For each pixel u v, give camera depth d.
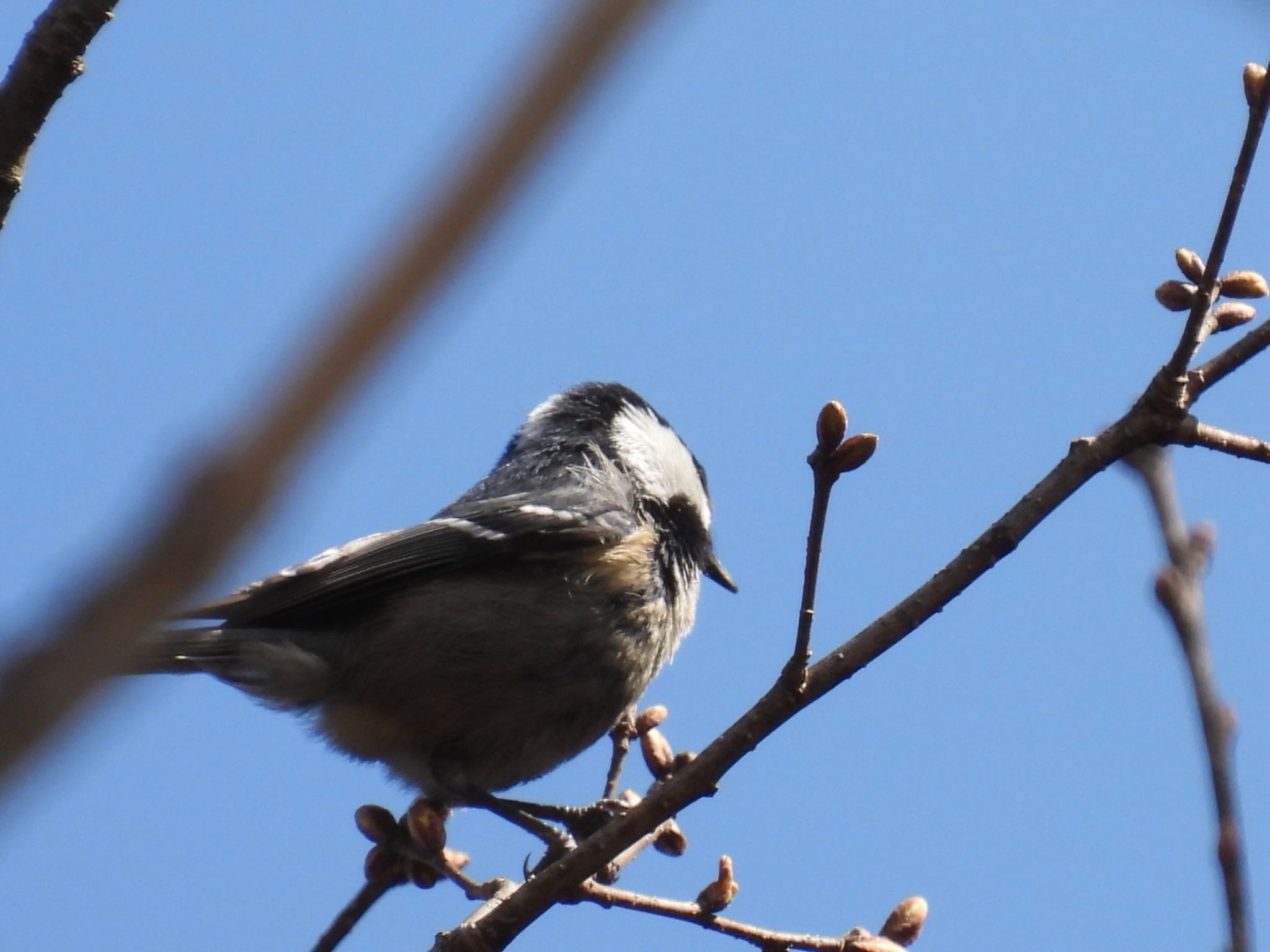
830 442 6.51
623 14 1.56
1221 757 5.43
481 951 6.77
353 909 8.00
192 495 1.46
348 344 1.50
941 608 6.63
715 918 6.89
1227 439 6.49
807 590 6.61
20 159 7.03
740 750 6.70
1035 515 6.61
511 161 1.55
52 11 7.04
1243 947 5.04
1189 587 5.92
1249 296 6.80
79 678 1.48
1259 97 6.31
